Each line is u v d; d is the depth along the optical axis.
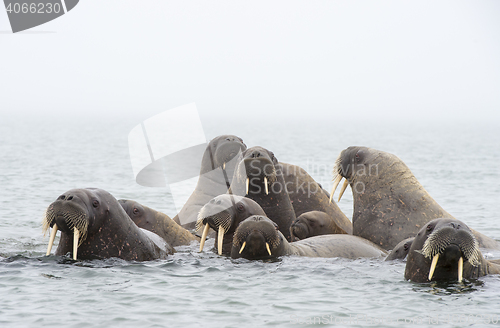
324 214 45.59
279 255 36.16
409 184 41.53
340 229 46.09
